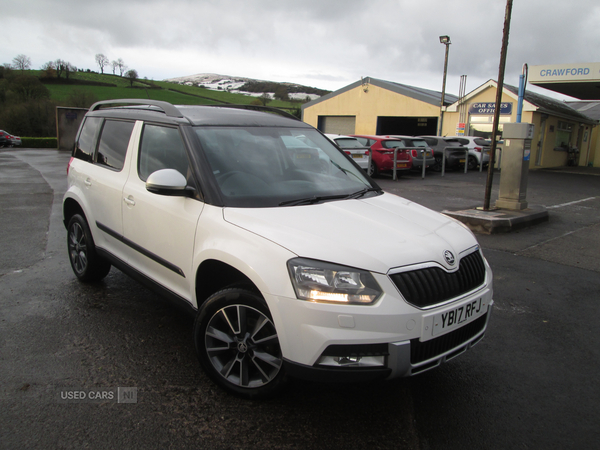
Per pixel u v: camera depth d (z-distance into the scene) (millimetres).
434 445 2385
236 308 2625
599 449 2393
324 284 2262
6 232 6660
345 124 27891
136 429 2424
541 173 19562
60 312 3896
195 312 2967
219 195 2857
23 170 16031
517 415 2672
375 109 26250
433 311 2359
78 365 3049
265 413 2600
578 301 4516
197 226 2844
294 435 2424
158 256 3248
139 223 3416
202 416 2551
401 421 2578
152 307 4062
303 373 2307
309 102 28844
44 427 2412
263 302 2445
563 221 8375
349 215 2812
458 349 2533
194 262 2840
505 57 7656
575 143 25766
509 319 4074
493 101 21688
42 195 10320
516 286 4914
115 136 4012
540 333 3805
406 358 2279
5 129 50594
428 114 24312
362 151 14914
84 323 3695
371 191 3504
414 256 2445
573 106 32750
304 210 2826
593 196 12133
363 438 2420
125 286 4562
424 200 10867
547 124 22203
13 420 2459
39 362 3064
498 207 8664
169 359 3162
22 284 4539
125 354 3215
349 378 2258
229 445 2328
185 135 3158
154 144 3471
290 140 3580
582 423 2613
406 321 2273
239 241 2566
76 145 4691
